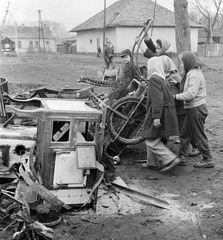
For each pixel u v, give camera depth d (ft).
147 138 22.85
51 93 27.53
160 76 22.30
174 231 17.16
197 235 16.88
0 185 17.62
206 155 24.57
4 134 19.29
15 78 65.41
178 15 42.78
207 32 230.07
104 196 19.95
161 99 21.94
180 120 24.72
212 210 19.06
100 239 16.33
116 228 17.19
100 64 105.60
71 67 92.02
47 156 17.39
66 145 17.47
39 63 102.99
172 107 22.49
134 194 19.38
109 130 24.56
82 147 17.49
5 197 16.88
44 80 63.31
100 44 189.06
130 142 24.82
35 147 18.52
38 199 17.22
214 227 17.48
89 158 17.37
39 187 16.52
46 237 15.69
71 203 17.89
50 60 118.93
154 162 24.17
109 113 24.45
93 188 17.63
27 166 17.34
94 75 73.61
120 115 24.76
